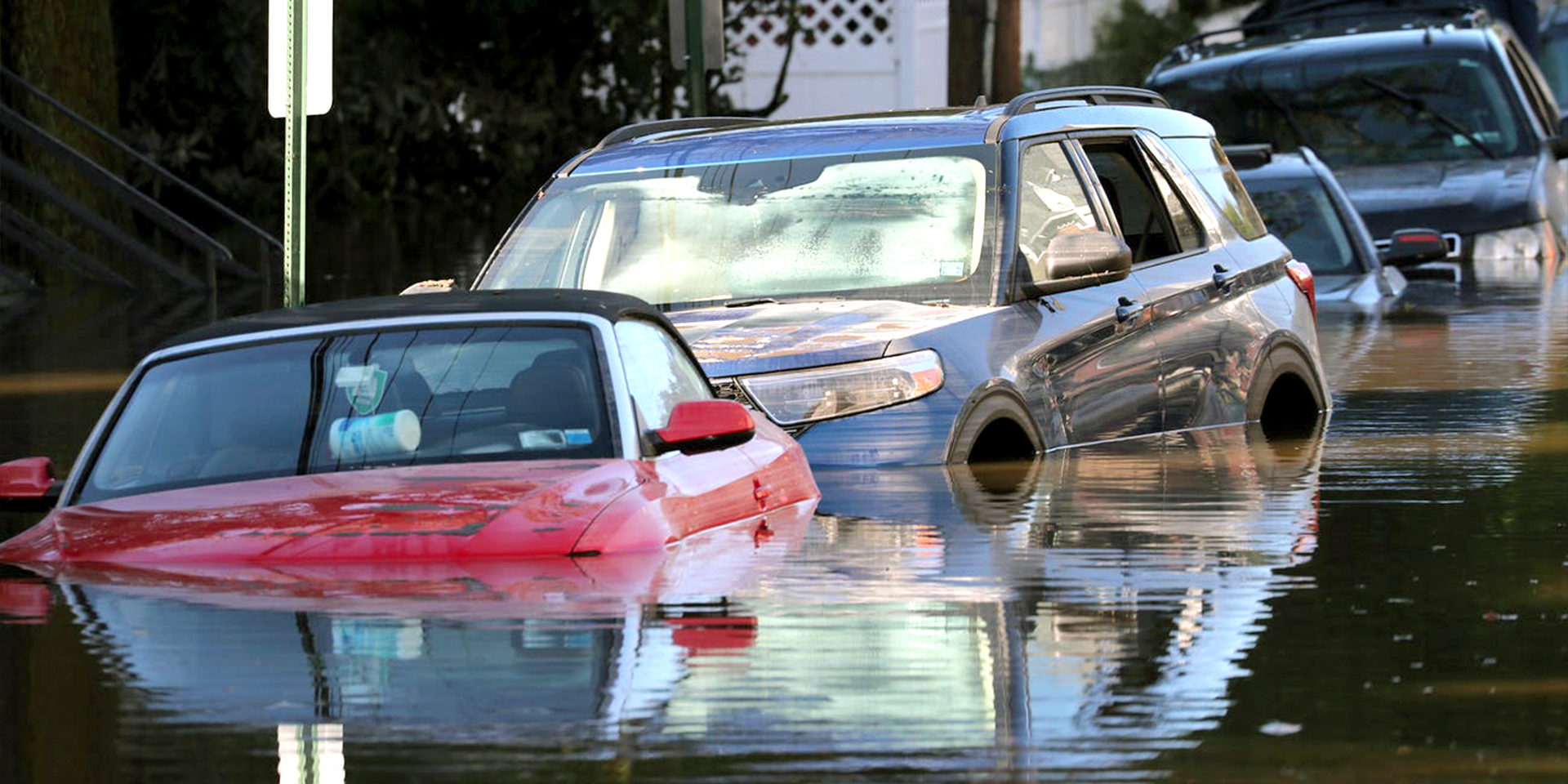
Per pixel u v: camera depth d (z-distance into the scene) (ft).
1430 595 54.75
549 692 44.78
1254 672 46.75
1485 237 173.68
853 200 87.56
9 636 49.65
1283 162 162.30
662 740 41.39
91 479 63.16
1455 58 188.34
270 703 43.93
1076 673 46.65
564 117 316.81
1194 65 195.83
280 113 86.33
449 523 57.06
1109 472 77.25
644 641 49.16
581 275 88.48
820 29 324.60
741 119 97.40
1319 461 79.77
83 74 214.07
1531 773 39.22
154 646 48.70
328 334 65.05
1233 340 91.97
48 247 197.88
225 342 65.87
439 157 311.47
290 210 86.22
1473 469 77.41
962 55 214.28
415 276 192.24
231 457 61.93
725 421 63.36
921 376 78.84
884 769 39.65
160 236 253.03
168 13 283.38
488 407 62.28
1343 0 214.07
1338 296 146.72
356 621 50.57
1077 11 401.90
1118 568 58.49
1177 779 39.09
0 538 68.13
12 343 136.46
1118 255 85.05
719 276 86.69
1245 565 59.11
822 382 78.07
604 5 305.94
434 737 41.60
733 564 58.29
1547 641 49.55
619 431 61.62
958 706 43.88
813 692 44.88
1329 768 39.73
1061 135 89.97
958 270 84.79
